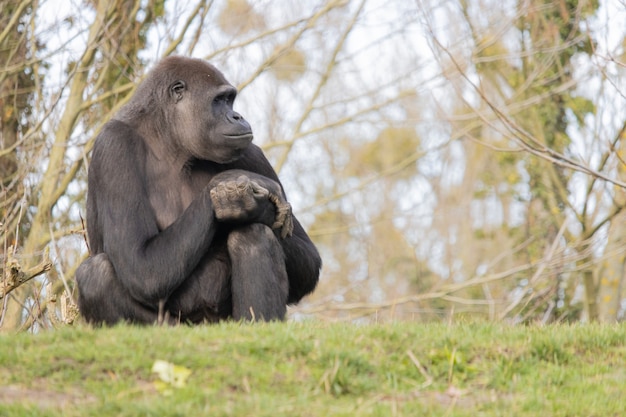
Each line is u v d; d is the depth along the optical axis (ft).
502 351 84.07
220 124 98.84
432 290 224.94
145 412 67.92
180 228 92.79
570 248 216.54
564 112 246.68
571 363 85.05
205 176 101.86
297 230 104.37
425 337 84.64
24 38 215.72
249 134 98.94
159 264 92.17
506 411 73.36
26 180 174.19
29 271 122.31
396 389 76.59
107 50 211.00
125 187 95.09
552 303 233.96
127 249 93.15
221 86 100.83
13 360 76.64
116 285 94.89
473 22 219.41
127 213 94.27
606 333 89.61
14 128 214.69
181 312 97.66
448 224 376.68
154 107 100.63
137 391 72.28
